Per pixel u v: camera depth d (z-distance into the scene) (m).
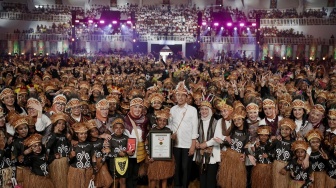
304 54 48.47
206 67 22.98
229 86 12.73
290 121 8.00
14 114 8.20
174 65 24.75
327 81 17.42
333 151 7.73
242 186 8.22
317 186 7.90
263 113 9.70
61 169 8.05
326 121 8.83
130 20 47.12
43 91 12.75
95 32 47.72
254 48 47.53
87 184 7.99
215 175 8.79
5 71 19.80
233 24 47.91
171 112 9.00
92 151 8.03
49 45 48.47
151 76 18.64
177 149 8.88
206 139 8.90
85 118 9.32
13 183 7.68
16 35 47.84
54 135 8.03
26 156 7.70
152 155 8.33
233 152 8.27
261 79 14.89
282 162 7.98
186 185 8.93
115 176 8.37
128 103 9.83
